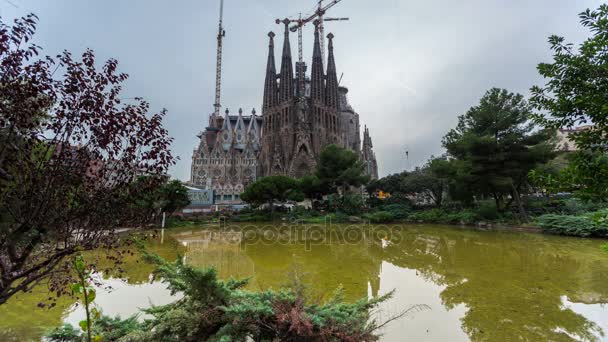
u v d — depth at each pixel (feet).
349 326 13.04
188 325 12.72
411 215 132.46
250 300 13.83
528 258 46.11
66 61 12.71
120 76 13.98
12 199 11.62
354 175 160.45
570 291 29.53
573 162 14.48
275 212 163.63
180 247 62.54
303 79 313.32
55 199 12.25
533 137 86.63
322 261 46.44
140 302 27.45
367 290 30.86
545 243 59.88
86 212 12.91
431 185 156.15
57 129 12.35
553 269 38.75
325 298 27.84
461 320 22.80
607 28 13.35
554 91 15.47
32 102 11.39
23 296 28.32
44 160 12.03
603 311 24.14
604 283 32.07
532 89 16.44
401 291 30.45
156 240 74.64
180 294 29.48
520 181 92.02
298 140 279.28
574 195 14.65
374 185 190.39
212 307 13.58
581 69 14.12
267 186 151.33
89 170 13.25
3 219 11.84
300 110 287.89
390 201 172.14
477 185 95.71
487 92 95.50
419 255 51.06
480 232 82.94
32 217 11.78
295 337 12.60
